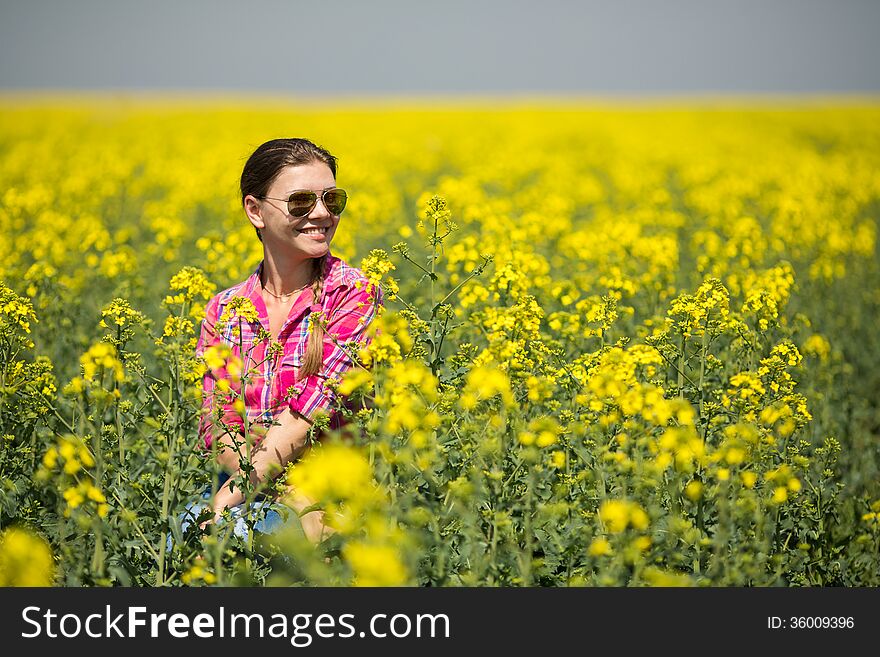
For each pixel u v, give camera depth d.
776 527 12.84
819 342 18.83
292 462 13.06
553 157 70.25
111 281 25.22
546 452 12.66
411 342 12.05
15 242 30.11
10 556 9.20
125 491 12.55
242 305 13.42
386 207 38.41
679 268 28.77
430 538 10.59
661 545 10.43
